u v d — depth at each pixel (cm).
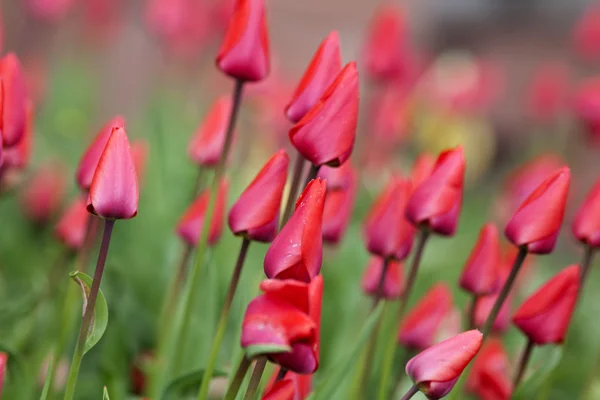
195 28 335
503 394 176
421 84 446
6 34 394
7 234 244
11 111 161
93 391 191
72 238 184
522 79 612
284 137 310
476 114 453
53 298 192
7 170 170
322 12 615
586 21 399
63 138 334
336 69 156
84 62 420
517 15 631
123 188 149
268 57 162
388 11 239
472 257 172
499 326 184
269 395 144
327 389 165
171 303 179
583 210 166
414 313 178
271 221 155
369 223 170
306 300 141
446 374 151
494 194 455
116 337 190
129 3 455
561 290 165
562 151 402
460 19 639
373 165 334
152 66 453
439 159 163
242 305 160
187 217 177
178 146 272
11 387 171
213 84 365
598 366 184
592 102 305
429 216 163
